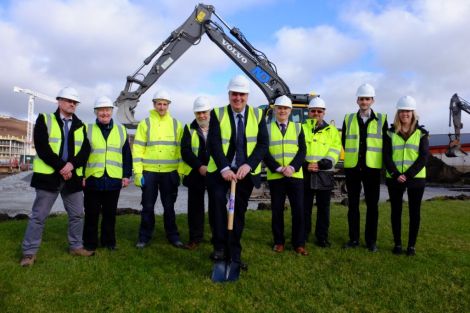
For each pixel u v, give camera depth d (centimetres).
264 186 1240
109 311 329
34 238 437
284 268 436
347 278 407
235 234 411
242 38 1312
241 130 425
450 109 2242
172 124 550
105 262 446
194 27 1318
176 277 404
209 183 427
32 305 335
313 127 557
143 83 1322
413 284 393
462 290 380
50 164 433
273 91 1292
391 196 510
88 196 494
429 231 621
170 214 539
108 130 508
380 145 518
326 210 538
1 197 1265
